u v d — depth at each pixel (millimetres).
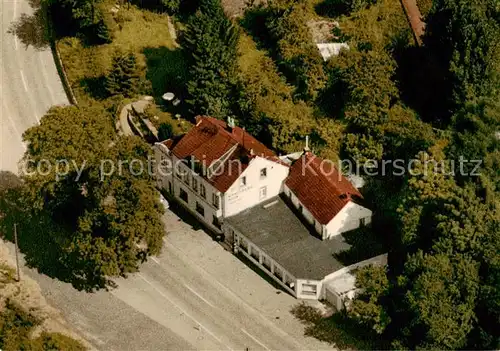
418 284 84875
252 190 100562
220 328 91812
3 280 97750
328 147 105500
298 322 92125
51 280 98000
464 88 101000
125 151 90500
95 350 89625
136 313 93625
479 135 93062
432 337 84188
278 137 106500
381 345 89375
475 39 100688
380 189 102000
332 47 114375
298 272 93438
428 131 100125
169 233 103250
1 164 113750
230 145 100750
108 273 90000
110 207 89375
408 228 90625
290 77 114188
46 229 104500
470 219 87312
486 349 85875
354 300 89875
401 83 108000
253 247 97812
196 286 96562
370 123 103188
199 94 112125
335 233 97688
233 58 113562
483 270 87000
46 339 90500
